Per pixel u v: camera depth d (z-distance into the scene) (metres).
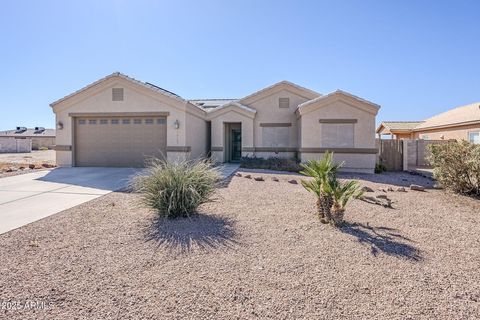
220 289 3.56
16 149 38.88
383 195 8.90
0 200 8.27
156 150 16.03
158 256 4.54
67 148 16.42
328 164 6.40
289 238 5.33
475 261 4.39
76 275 3.89
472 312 3.10
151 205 6.57
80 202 8.03
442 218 6.77
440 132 25.83
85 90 16.20
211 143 19.77
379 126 36.22
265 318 3.00
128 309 3.14
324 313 3.09
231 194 9.19
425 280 3.79
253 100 19.70
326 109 16.00
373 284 3.69
